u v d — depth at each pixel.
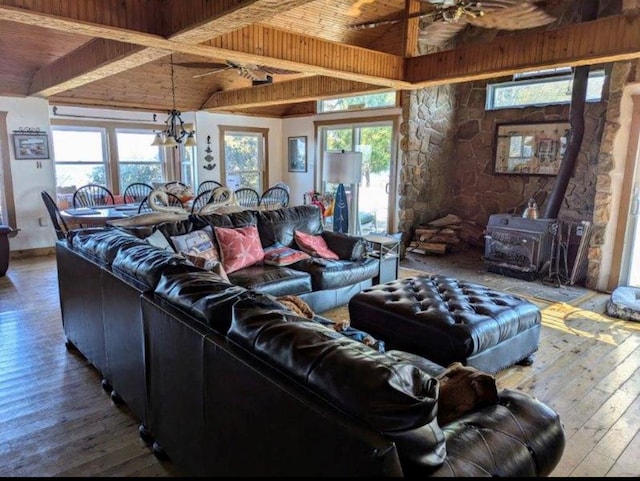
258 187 9.23
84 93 6.86
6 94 5.91
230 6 2.69
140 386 2.16
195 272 2.03
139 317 2.06
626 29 3.40
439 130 6.76
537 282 5.18
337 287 3.92
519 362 3.08
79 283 2.83
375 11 5.23
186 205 6.06
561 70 5.69
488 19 4.02
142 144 8.14
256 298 1.67
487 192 6.70
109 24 3.01
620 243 4.77
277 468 1.26
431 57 4.70
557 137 5.80
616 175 4.71
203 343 1.55
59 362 3.02
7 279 5.04
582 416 2.46
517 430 1.38
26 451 2.10
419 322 2.71
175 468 2.00
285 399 1.20
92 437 2.22
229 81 7.59
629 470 2.04
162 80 7.18
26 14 2.69
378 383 1.08
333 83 5.90
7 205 6.09
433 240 6.57
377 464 0.98
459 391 1.53
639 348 3.37
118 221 3.67
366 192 7.63
